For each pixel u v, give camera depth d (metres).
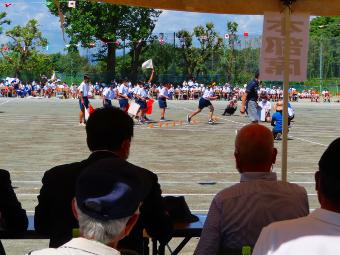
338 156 2.51
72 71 78.88
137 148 17.98
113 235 2.29
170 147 18.39
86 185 2.32
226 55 77.56
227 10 5.23
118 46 67.06
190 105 48.56
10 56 78.50
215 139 21.03
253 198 3.80
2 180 4.51
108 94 28.14
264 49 5.36
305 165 14.90
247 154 3.88
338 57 82.12
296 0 5.32
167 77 73.44
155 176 3.94
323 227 2.49
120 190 2.30
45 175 4.00
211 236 3.83
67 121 28.05
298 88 77.00
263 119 31.69
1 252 4.47
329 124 29.92
